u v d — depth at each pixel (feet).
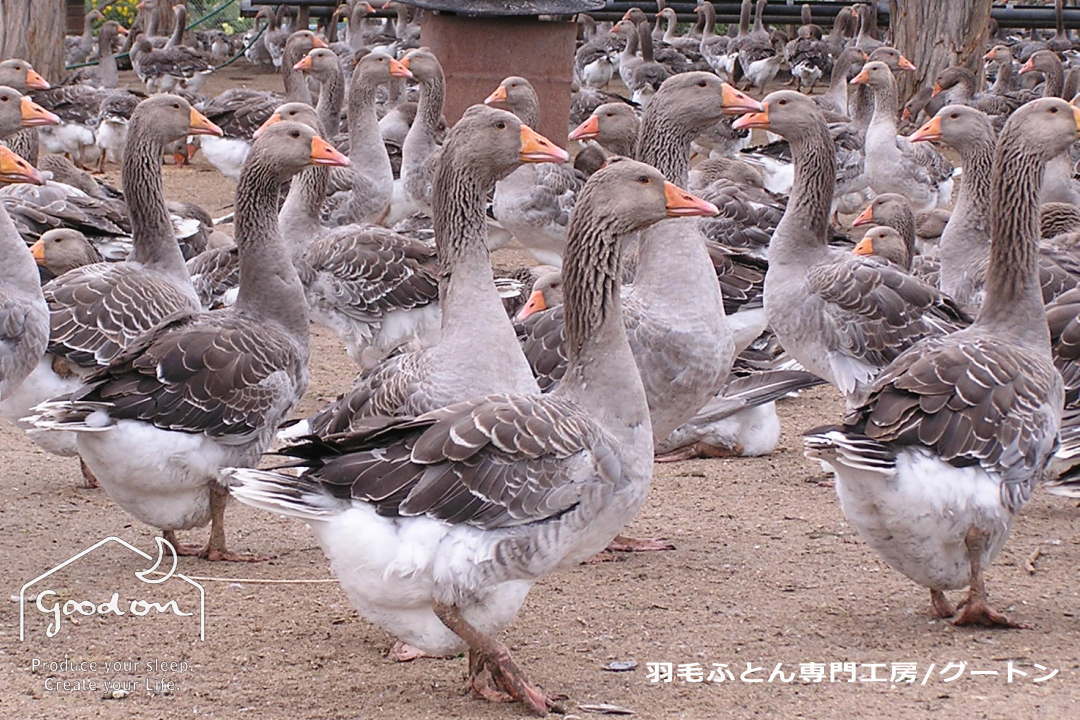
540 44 61.31
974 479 21.94
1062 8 111.34
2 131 40.96
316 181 40.57
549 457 19.26
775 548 27.48
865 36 107.76
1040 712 19.19
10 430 36.50
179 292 32.65
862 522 22.33
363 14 108.58
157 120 32.94
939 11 78.23
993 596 24.49
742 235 44.32
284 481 18.86
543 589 25.13
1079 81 86.07
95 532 27.96
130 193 33.22
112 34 95.04
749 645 22.17
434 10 61.00
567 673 21.02
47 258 37.01
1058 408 23.58
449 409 19.38
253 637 22.61
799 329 32.73
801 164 32.81
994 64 104.32
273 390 26.32
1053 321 30.12
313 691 20.33
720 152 69.36
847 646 22.04
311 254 38.09
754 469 33.37
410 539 18.66
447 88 61.26
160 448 24.85
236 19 142.41
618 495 20.03
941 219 51.67
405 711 19.54
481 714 19.39
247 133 62.39
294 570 26.08
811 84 105.81
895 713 19.22
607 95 75.31
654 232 27.84
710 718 19.11
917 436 21.58
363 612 19.72
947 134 38.09
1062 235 39.96
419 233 50.16
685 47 109.91
